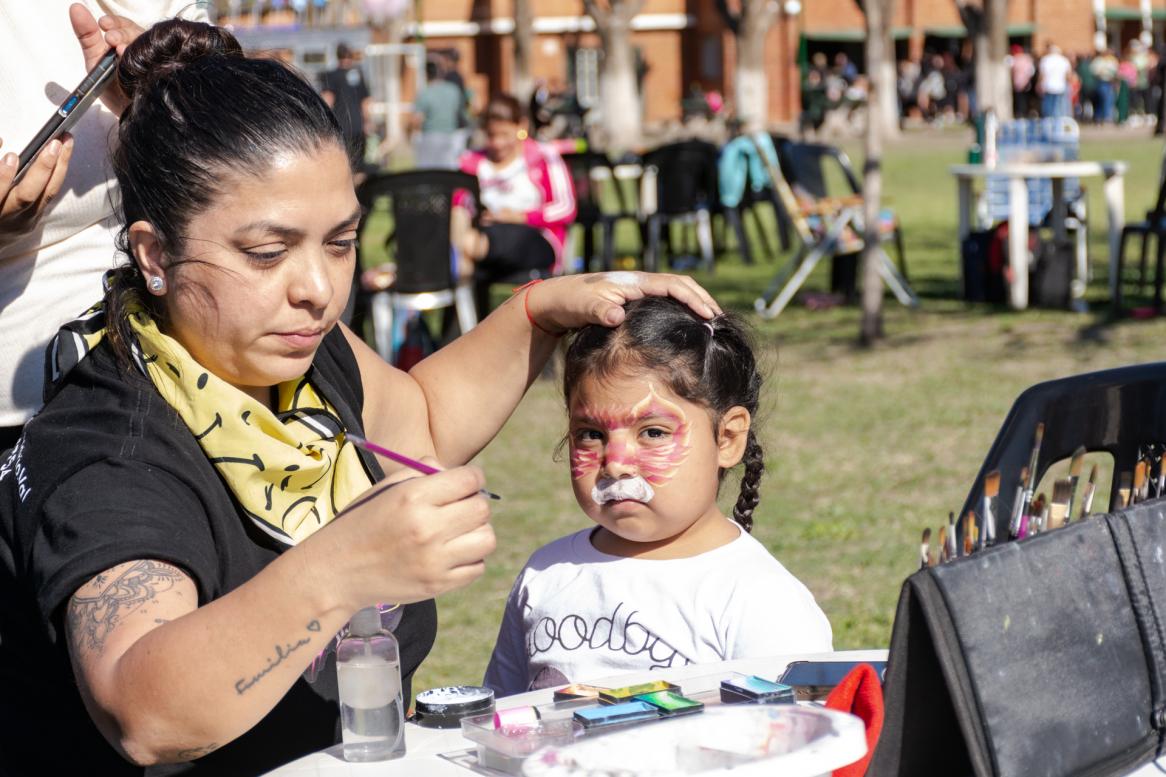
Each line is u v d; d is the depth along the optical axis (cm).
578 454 221
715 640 212
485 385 222
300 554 136
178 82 159
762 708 134
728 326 226
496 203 919
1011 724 142
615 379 214
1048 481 468
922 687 144
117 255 207
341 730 173
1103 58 3606
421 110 1812
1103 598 155
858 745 126
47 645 164
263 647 135
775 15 3161
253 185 154
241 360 162
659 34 4269
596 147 3438
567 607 224
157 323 168
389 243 791
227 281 156
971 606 142
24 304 212
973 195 1255
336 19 2281
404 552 133
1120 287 967
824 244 1038
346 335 211
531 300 222
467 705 168
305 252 159
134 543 148
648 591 218
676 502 214
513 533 549
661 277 228
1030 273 1018
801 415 725
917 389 774
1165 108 962
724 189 1301
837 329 977
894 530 526
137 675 136
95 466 158
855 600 448
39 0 213
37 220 202
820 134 3606
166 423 164
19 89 211
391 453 147
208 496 163
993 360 840
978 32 2703
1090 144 2712
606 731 154
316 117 159
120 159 160
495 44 4225
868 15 902
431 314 1038
